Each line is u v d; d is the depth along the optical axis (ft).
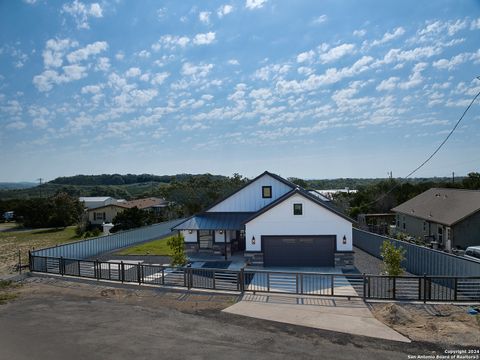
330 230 72.43
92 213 200.64
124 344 32.09
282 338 33.37
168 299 46.62
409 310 41.09
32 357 29.68
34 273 62.69
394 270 54.19
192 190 197.98
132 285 53.57
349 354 29.91
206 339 33.19
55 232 185.57
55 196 227.40
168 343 32.27
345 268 70.79
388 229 130.72
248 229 73.97
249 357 29.40
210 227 83.76
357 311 41.06
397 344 31.83
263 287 54.54
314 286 55.31
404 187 179.52
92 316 40.01
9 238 161.38
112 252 92.84
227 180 212.43
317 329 35.55
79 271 59.57
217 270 50.21
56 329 35.99
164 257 84.84
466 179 182.09
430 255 61.31
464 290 45.21
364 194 186.29
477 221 94.58
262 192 88.84
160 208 210.38
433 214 108.99
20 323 37.96
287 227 73.20
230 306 43.27
